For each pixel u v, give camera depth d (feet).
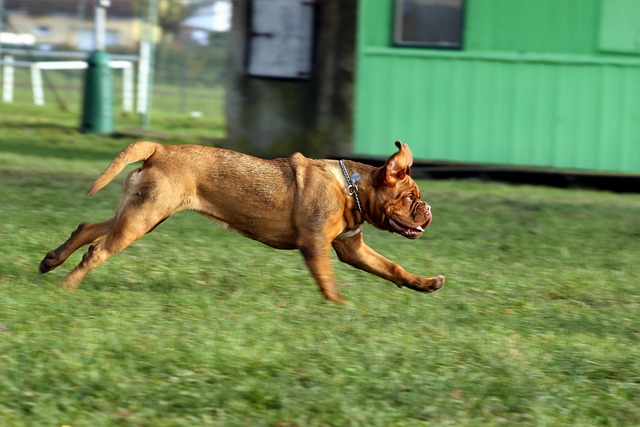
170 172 29.66
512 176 66.80
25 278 31.53
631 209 56.34
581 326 30.94
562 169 65.82
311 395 23.11
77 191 51.80
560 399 24.14
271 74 70.49
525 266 40.14
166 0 148.66
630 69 63.67
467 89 65.57
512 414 23.21
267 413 22.27
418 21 65.72
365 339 27.40
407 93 66.39
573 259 42.11
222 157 30.25
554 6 63.82
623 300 35.19
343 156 68.23
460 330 29.27
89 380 23.07
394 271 31.91
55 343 24.98
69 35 148.97
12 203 46.65
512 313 32.14
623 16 63.21
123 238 29.84
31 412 21.56
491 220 50.31
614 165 64.85
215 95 137.49
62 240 38.52
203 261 36.76
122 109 111.75
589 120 64.69
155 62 139.23
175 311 29.07
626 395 24.81
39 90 114.21
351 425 21.85
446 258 40.75
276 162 30.60
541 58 64.49
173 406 22.35
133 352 24.82
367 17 66.03
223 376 23.93
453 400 23.54
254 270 35.78
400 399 23.32
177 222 44.70
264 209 30.07
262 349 25.95
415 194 30.66
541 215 52.60
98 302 29.25
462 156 66.18
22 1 146.82
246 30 70.90
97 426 21.11
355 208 30.60
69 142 76.48
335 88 68.18
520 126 65.41
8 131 80.84
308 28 69.00
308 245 30.19
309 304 30.89
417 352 26.53
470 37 65.00
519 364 26.22
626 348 28.68
